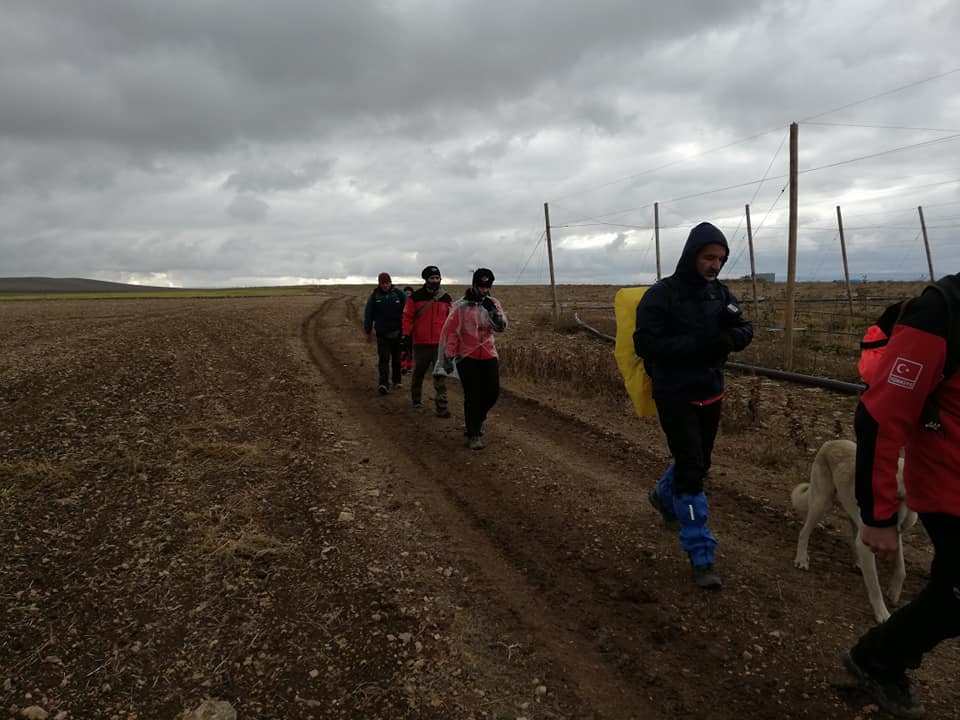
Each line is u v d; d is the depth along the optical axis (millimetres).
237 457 6629
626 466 6605
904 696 2855
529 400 9742
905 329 2342
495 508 5500
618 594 4070
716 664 3346
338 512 5277
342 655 3443
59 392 9242
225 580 4203
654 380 4254
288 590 4098
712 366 4148
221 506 5355
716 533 4891
